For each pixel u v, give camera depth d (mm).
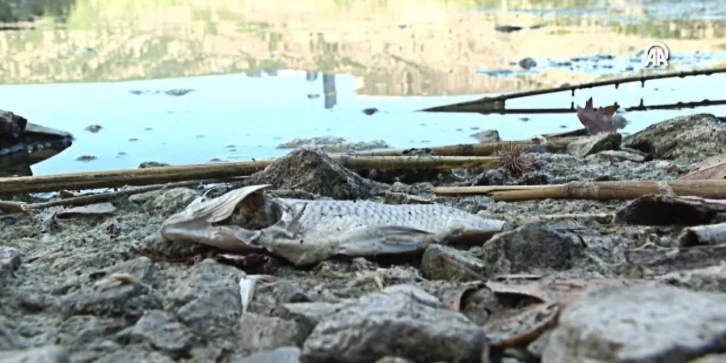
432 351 1103
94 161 1784
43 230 1396
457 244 1295
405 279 1231
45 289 1231
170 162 1767
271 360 1120
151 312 1182
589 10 4180
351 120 2080
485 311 1169
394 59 2922
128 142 1896
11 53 3129
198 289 1214
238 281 1228
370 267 1259
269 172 1513
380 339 1104
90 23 3930
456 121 2082
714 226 1256
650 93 2389
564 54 2967
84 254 1303
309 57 2979
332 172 1491
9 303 1210
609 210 1405
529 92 2303
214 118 2105
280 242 1273
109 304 1191
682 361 1035
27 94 2434
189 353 1148
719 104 2229
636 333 1046
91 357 1142
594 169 1617
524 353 1111
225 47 3211
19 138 1864
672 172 1587
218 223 1287
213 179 1575
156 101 2316
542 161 1661
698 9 4062
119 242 1341
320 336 1114
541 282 1184
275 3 4742
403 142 1871
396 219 1302
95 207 1456
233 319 1179
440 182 1591
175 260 1281
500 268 1236
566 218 1363
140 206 1479
